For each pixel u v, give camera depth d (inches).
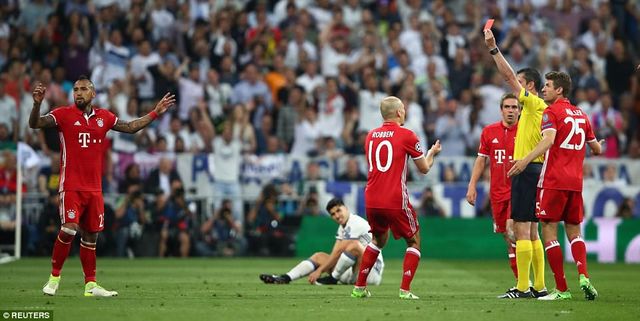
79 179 1557.6
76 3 3713.1
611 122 3550.7
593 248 3080.7
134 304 1424.7
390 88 3609.7
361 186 3080.7
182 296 1595.7
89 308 1353.3
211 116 3454.7
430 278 2229.3
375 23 3927.2
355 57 3796.8
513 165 1599.4
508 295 1608.0
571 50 3865.7
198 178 3073.3
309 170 3122.5
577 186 1521.9
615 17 4040.4
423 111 3592.5
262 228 3048.7
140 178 3046.3
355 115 3479.3
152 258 2977.4
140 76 3489.2
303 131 3437.5
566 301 1518.2
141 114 3398.1
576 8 4047.7
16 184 2854.3
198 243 3036.4
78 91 1556.3
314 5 3973.9
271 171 3110.2
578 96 3681.1
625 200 3137.3
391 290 1814.7
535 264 1627.7
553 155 1520.7
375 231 1560.0
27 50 3558.1
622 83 3846.0
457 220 3112.7
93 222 1571.1
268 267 2576.3
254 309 1355.8
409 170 3196.4
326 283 1948.8
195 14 3838.6
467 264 2837.1
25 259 2807.6
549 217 1528.1
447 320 1233.4
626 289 1894.7
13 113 3307.1
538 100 1585.9
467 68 3759.8
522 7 3993.6
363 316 1268.5
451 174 3189.0
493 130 1766.7
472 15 3986.2
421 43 3823.8
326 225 3061.0
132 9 3708.2
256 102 3462.1
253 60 3659.0
